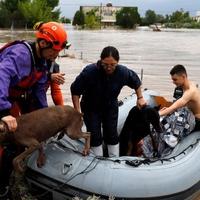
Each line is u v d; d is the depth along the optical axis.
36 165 2.55
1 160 2.59
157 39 30.17
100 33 39.53
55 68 3.02
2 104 2.15
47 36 2.32
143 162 2.63
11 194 2.54
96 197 2.44
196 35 40.06
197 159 2.94
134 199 2.52
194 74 10.19
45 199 2.59
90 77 2.68
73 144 2.75
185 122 3.14
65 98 5.84
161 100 3.70
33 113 2.38
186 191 2.80
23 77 2.34
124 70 2.74
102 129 2.90
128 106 3.49
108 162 2.56
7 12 41.66
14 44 2.34
